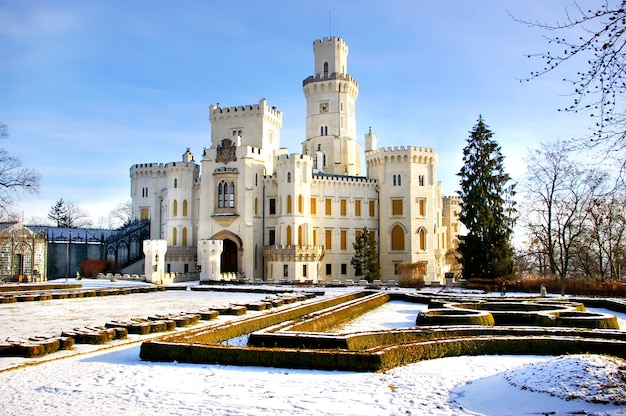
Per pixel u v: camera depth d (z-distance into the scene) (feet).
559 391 56.18
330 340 81.66
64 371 71.46
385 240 331.77
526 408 54.44
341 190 330.13
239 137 316.81
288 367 73.72
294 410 55.83
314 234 320.70
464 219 258.16
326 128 366.63
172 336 84.84
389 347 76.64
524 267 299.58
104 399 59.41
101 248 355.77
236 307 135.85
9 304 162.30
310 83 370.73
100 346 88.63
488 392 60.34
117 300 178.60
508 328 94.58
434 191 336.49
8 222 279.49
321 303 155.74
